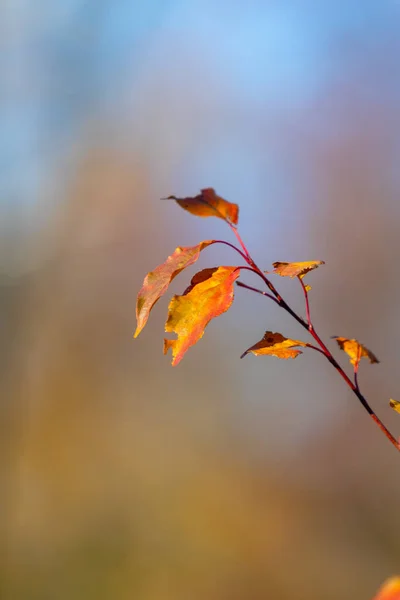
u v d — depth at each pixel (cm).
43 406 847
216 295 145
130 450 878
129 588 718
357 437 841
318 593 727
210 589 733
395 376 850
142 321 145
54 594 695
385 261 910
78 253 925
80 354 909
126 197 980
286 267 145
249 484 848
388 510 779
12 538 734
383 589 120
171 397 932
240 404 920
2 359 816
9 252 849
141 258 985
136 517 795
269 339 154
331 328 921
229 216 153
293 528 805
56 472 819
